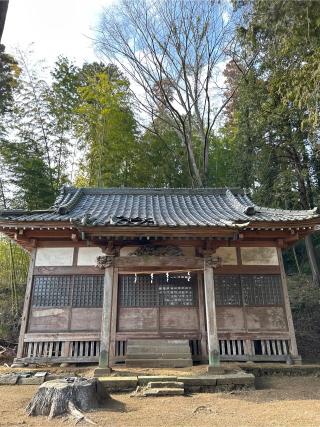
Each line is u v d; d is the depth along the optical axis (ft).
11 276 48.11
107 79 54.24
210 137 75.25
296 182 52.49
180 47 61.77
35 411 16.93
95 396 18.01
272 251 33.09
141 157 56.08
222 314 30.86
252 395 21.11
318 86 26.50
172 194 42.52
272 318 30.91
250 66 52.95
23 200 45.55
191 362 27.40
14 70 42.91
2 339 38.29
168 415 16.75
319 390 22.62
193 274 32.45
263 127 51.16
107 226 25.46
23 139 48.42
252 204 37.96
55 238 32.50
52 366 28.63
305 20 25.46
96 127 51.39
